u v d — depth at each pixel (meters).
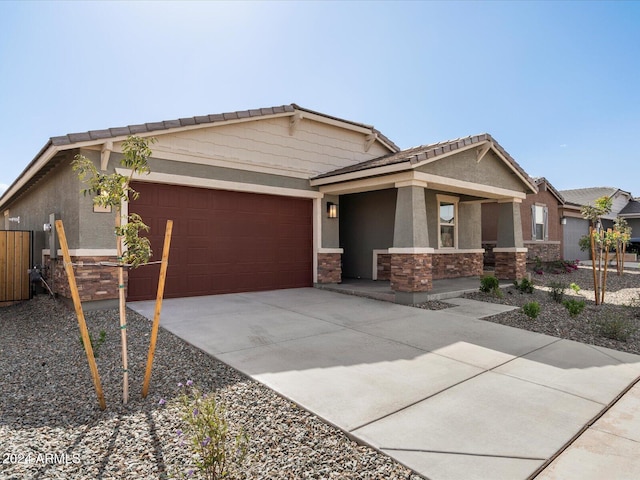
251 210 10.98
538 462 3.03
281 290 11.45
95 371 3.84
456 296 10.33
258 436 3.39
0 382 4.65
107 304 8.40
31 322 7.84
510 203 12.95
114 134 8.18
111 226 8.46
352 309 8.76
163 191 9.41
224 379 4.68
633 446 3.31
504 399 4.20
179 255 9.69
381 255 13.67
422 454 3.11
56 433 3.44
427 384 4.56
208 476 2.80
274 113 10.93
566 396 4.31
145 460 3.02
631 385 4.69
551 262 17.73
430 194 13.59
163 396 4.22
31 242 10.52
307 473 2.88
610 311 8.91
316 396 4.16
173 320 7.48
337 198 12.74
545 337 6.71
